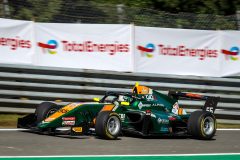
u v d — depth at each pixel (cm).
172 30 4766
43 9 4653
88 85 4503
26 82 4322
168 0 6319
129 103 3734
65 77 4438
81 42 4547
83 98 4481
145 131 3644
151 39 4709
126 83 4603
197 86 4781
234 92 4862
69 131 3453
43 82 4388
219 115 4775
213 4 6431
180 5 6362
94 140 3462
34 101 4334
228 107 4806
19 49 4359
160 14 4969
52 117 3456
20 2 4594
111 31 4606
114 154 3009
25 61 4378
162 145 3456
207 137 3803
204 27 5044
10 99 4256
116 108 3650
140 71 4678
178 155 3108
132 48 4647
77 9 4703
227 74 4903
